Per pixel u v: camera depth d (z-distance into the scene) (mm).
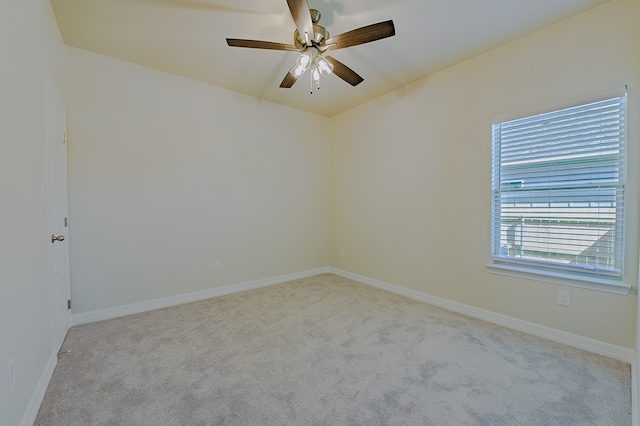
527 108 2357
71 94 2518
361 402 1557
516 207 2492
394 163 3496
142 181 2883
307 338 2299
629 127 1915
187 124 3148
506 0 1942
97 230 2654
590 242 2111
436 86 3016
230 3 1987
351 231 4148
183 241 3146
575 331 2150
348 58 2705
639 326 1666
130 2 1976
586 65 2068
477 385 1703
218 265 3404
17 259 1340
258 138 3723
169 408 1510
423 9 2037
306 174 4254
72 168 2523
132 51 2600
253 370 1855
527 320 2398
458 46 2512
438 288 3047
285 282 3996
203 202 3279
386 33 1798
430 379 1761
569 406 1525
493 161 2613
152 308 2945
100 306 2678
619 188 1980
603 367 1874
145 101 2883
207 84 3271
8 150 1266
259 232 3766
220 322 2611
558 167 2244
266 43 1964
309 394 1622
